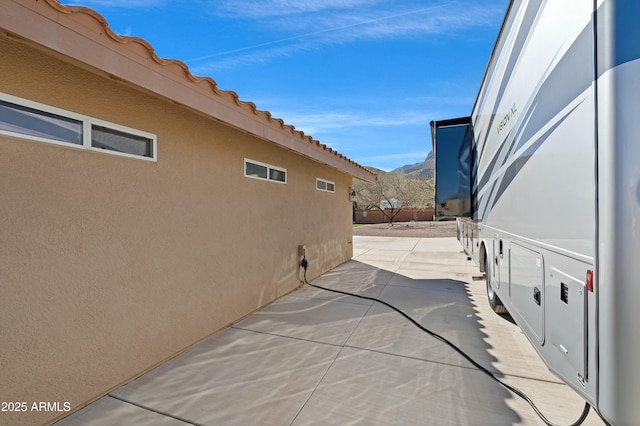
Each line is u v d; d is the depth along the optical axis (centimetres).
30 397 222
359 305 514
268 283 519
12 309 213
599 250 157
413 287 628
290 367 318
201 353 347
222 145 415
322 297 559
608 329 153
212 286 397
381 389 280
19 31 178
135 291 298
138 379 295
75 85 250
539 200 236
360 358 337
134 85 257
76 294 250
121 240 285
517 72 293
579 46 177
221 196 413
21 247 217
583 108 172
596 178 159
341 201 883
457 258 975
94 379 263
